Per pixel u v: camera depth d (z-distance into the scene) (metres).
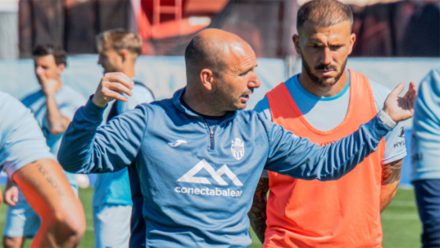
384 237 36.94
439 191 17.48
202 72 14.91
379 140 15.73
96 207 24.70
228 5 57.09
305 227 17.70
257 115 15.66
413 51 56.88
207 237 15.02
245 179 15.28
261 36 56.78
